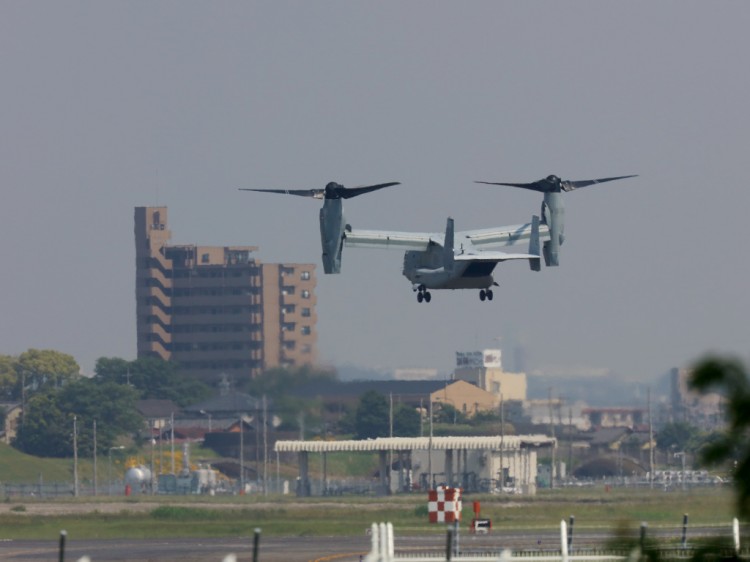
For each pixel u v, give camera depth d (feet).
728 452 99.86
